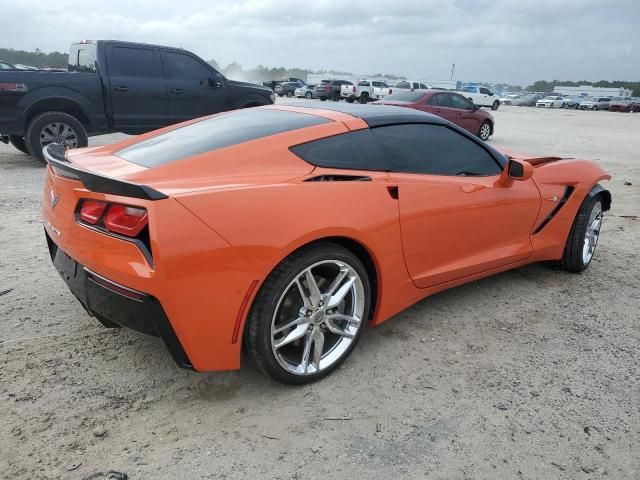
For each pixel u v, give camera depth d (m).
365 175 2.84
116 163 2.72
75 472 2.04
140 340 3.02
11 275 3.85
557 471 2.16
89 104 8.23
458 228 3.28
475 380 2.78
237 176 2.50
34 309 3.33
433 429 2.38
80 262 2.36
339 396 2.60
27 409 2.39
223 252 2.21
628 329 3.43
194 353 2.28
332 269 2.68
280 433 2.32
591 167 4.41
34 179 7.26
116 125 8.63
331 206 2.56
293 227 2.39
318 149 2.78
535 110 41.53
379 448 2.25
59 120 7.92
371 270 2.91
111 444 2.20
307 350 2.62
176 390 2.58
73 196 2.36
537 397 2.65
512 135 17.19
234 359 2.39
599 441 2.34
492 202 3.46
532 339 3.25
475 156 3.58
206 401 2.51
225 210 2.24
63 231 2.45
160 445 2.21
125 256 2.16
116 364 2.77
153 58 8.84
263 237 2.30
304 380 2.64
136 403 2.47
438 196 3.12
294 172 2.63
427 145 3.29
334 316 2.70
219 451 2.19
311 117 3.07
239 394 2.58
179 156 2.65
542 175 3.97
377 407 2.52
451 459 2.20
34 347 2.89
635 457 2.25
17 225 5.05
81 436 2.24
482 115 14.98
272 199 2.38
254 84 10.27
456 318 3.49
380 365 2.88
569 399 2.64
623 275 4.41
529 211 3.80
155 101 8.90
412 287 3.13
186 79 9.20
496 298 3.84
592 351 3.13
